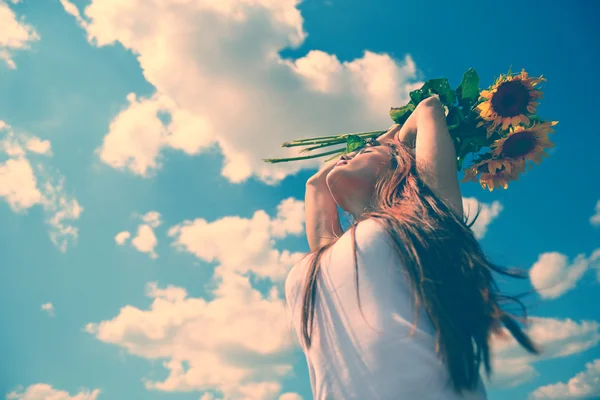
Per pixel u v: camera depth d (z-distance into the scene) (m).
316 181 1.77
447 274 1.11
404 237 1.14
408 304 1.09
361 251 1.17
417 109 1.50
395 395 0.99
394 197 1.32
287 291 1.34
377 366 1.03
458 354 1.00
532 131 1.80
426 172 1.32
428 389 0.99
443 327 1.02
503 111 1.82
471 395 1.00
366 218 1.27
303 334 1.21
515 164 1.83
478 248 1.18
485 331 1.07
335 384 1.08
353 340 1.09
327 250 1.29
